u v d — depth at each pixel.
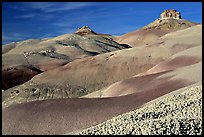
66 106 34.03
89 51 148.75
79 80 85.06
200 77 40.72
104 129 18.17
